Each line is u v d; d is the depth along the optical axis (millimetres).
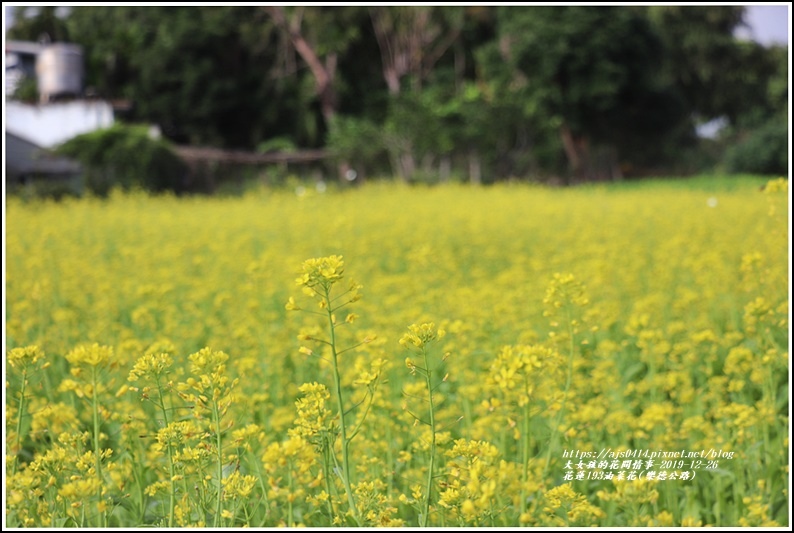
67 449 3250
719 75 35906
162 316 6590
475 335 5133
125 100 34594
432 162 30172
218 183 29406
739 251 8492
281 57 36469
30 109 27062
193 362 2912
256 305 5762
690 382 4570
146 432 3730
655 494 2988
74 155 24984
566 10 30344
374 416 3795
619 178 33156
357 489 2982
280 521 3162
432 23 35656
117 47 34812
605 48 30422
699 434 3936
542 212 14875
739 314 5961
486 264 9109
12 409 3584
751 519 3217
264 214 15852
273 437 3994
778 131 27234
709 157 35562
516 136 30359
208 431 3035
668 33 34531
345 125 30234
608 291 6590
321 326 4820
